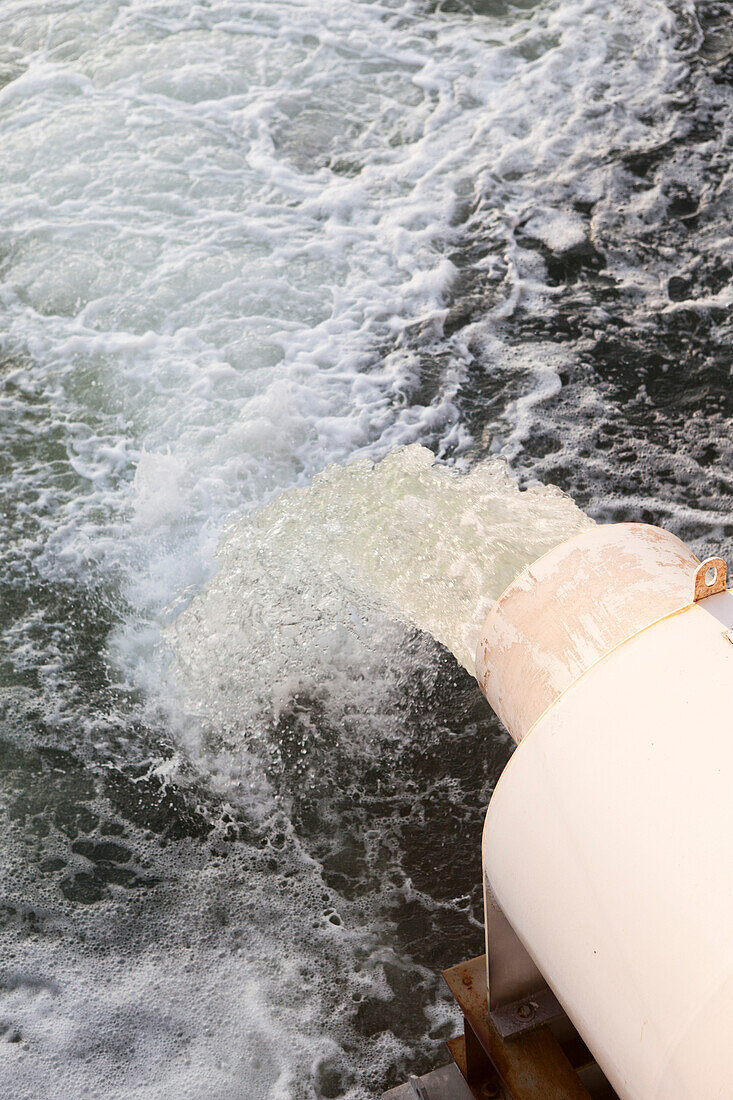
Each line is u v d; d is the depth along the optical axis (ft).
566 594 4.65
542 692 4.56
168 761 10.21
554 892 3.97
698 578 4.01
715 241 15.52
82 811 9.87
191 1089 7.91
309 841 9.54
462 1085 5.95
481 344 14.38
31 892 9.25
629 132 17.53
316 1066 8.02
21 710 10.70
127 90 19.60
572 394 13.57
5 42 21.26
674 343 14.10
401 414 13.51
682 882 3.43
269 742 10.26
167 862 9.45
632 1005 3.64
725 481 12.41
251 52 20.24
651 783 3.62
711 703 3.66
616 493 12.34
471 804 9.71
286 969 8.64
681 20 19.80
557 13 20.33
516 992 5.27
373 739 10.23
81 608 11.68
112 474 13.21
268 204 16.96
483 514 7.13
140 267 16.03
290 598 11.27
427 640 10.89
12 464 13.44
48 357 14.82
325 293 15.38
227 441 13.34
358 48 20.06
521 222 16.11
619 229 15.85
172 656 11.10
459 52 19.71
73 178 17.79
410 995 8.41
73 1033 8.29
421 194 16.83
